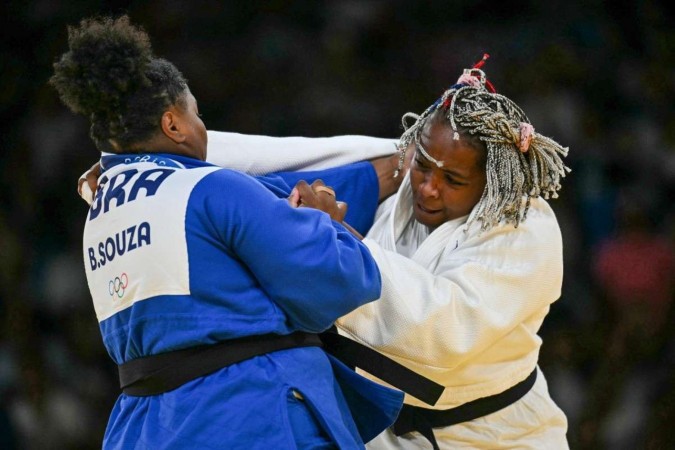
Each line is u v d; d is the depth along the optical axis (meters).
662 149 23.17
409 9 25.44
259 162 9.03
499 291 8.29
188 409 7.22
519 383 8.83
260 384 7.26
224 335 7.25
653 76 24.14
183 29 25.06
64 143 23.39
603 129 23.48
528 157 8.38
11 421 19.62
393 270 8.19
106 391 21.00
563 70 23.77
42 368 20.91
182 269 7.25
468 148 8.16
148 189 7.43
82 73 7.39
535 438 8.96
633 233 21.41
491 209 8.28
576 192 22.47
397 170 8.94
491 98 8.30
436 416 8.76
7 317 21.42
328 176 9.10
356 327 8.24
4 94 23.91
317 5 25.59
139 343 7.44
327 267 7.29
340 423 7.50
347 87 24.64
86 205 22.97
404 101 24.52
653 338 20.64
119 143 7.66
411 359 8.23
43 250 22.50
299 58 24.83
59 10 24.78
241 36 25.17
